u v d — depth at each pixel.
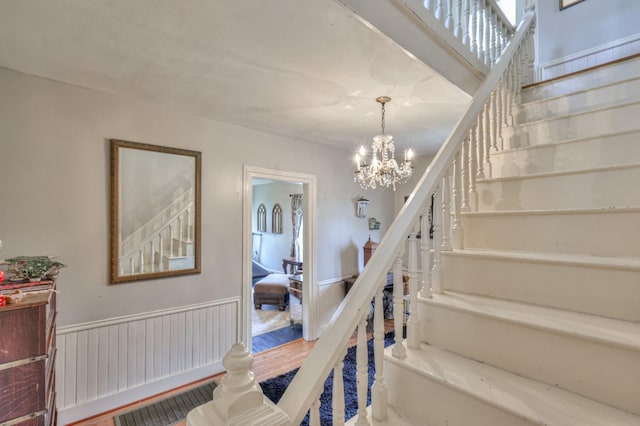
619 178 1.42
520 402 0.94
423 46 1.66
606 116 1.80
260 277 7.01
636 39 2.44
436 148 4.04
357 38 1.58
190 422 0.75
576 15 2.77
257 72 1.94
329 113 2.67
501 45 2.36
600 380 0.94
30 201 1.98
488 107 1.94
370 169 2.76
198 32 1.53
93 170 2.20
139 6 1.34
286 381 2.68
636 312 1.06
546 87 2.36
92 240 2.19
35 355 1.16
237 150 3.00
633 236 1.22
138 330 2.39
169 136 2.56
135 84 2.12
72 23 1.45
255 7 1.34
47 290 1.29
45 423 1.20
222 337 2.87
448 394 1.07
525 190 1.70
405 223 1.30
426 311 1.37
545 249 1.44
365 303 1.07
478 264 1.43
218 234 2.86
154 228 2.47
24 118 1.96
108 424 2.10
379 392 1.15
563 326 1.03
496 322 1.16
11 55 1.75
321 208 3.84
